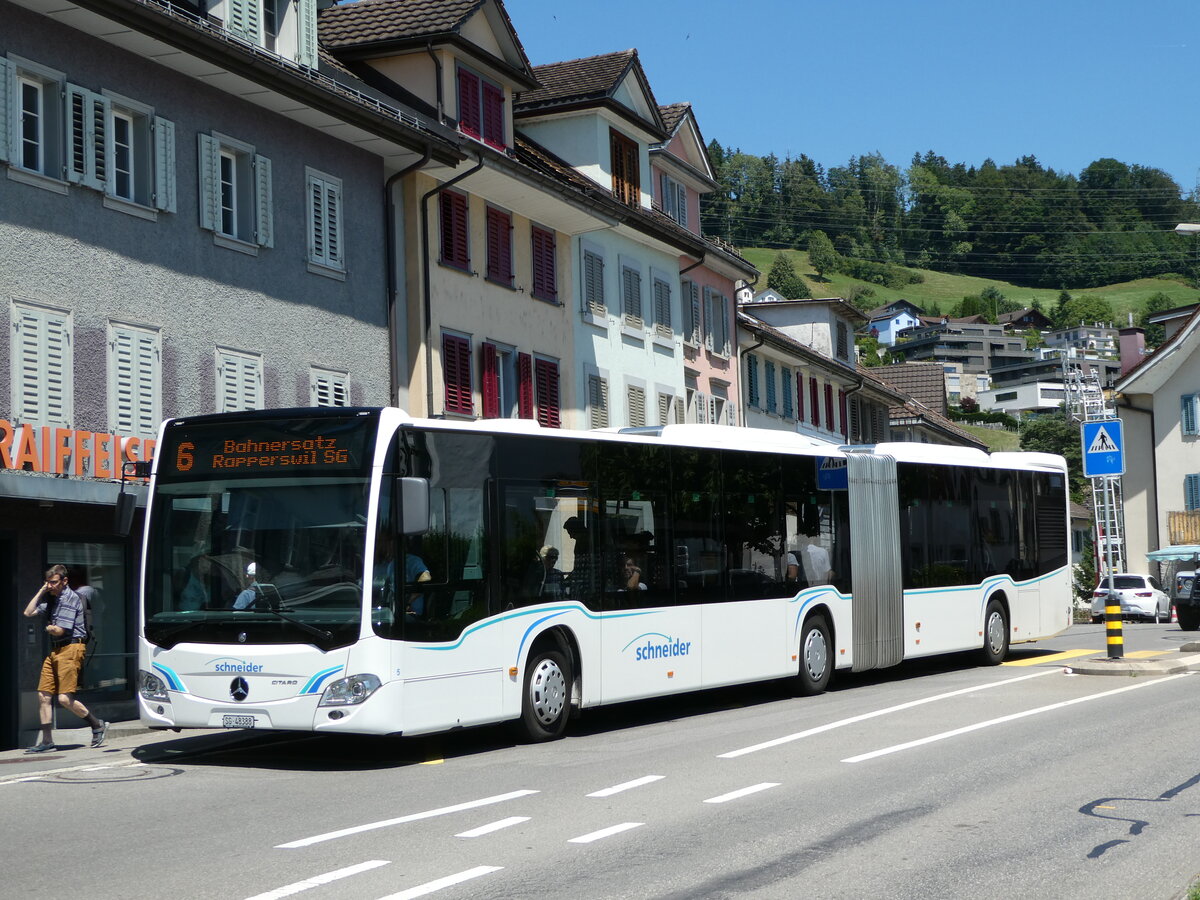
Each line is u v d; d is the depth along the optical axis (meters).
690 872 8.40
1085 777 11.91
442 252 27.89
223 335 22.08
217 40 20.95
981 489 24.83
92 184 19.67
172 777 13.11
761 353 48.88
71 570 19.38
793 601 19.77
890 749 13.83
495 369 29.66
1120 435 22.17
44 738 16.19
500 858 8.86
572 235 33.91
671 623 17.38
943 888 7.92
